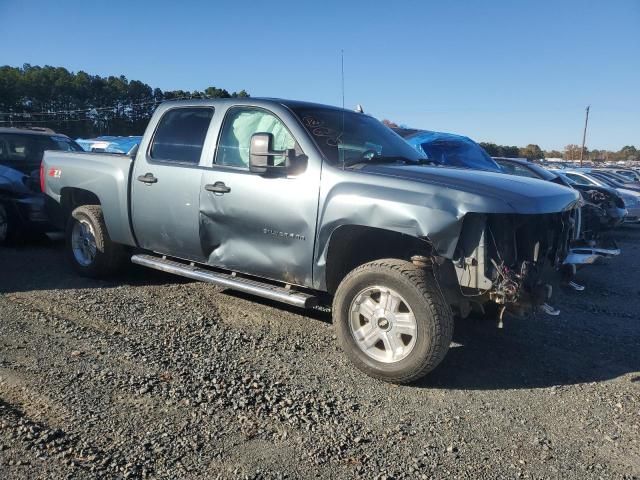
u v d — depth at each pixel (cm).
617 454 329
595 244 663
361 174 429
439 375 434
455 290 398
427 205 386
